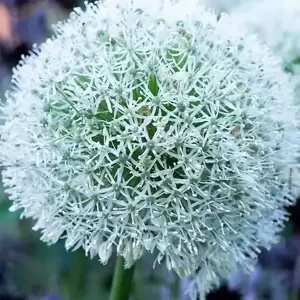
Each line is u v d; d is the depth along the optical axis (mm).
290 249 326
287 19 300
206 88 207
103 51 213
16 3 388
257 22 306
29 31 386
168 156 207
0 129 230
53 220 217
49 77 217
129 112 203
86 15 232
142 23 221
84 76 215
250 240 230
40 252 380
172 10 226
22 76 233
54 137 212
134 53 210
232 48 220
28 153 217
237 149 207
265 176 217
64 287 377
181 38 217
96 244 211
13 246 384
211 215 211
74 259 361
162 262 280
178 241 211
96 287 385
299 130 236
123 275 225
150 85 210
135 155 208
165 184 203
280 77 237
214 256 219
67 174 211
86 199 211
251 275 302
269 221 233
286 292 320
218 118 212
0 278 374
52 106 214
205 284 232
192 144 203
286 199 249
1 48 388
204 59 216
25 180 223
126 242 209
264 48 241
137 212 203
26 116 220
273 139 221
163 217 205
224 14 234
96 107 208
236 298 297
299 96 271
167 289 315
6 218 343
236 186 210
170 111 206
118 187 204
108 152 204
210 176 205
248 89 218
